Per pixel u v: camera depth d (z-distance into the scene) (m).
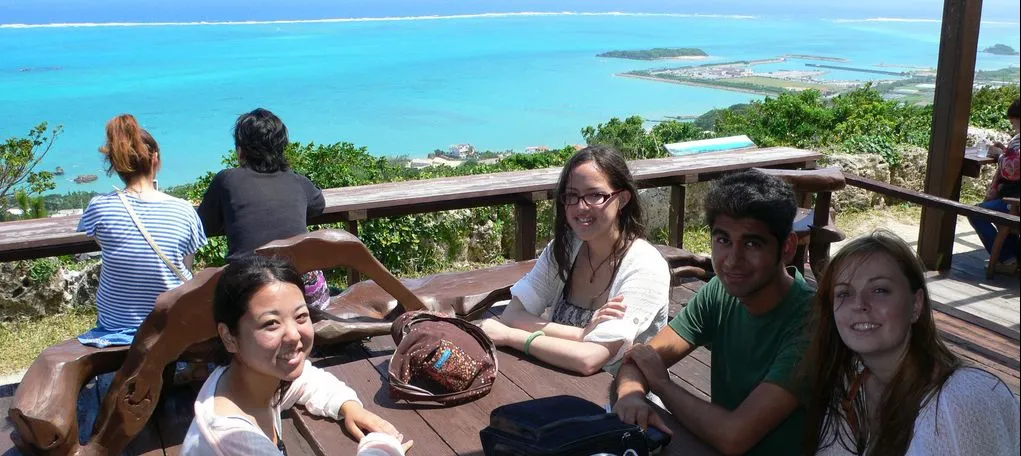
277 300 1.83
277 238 3.39
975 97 10.96
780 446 2.14
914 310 1.70
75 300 6.35
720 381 2.37
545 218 7.75
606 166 2.69
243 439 1.78
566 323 2.97
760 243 2.06
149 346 2.62
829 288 1.83
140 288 2.97
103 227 2.95
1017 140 5.38
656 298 2.73
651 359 2.35
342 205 4.49
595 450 1.84
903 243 1.71
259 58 152.38
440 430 2.42
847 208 8.67
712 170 5.50
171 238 3.01
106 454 2.65
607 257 2.83
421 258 7.32
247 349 1.84
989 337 4.09
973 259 6.11
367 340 3.61
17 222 4.23
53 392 2.59
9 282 6.04
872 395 1.83
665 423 2.24
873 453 1.72
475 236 7.56
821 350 1.88
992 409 1.57
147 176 3.08
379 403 2.62
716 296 2.38
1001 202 5.42
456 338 2.67
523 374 2.76
